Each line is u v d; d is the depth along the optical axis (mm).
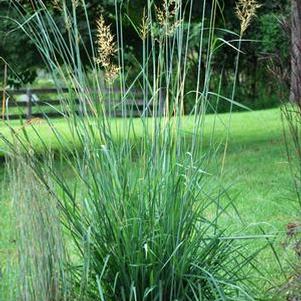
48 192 4891
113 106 5238
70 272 5066
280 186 9922
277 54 6816
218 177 5863
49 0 12242
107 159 5074
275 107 30625
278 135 17328
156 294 5105
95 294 5191
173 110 5199
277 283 6035
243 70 31328
